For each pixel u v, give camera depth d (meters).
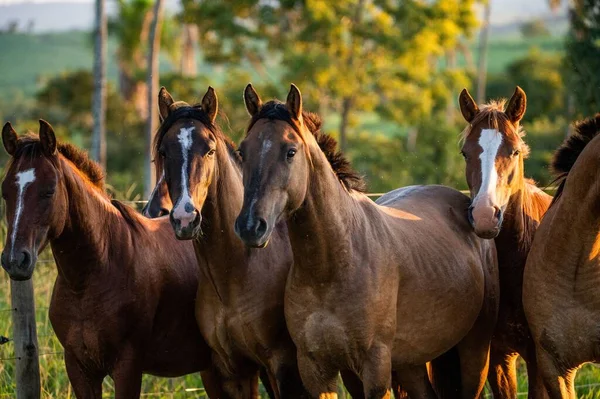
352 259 9.41
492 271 11.30
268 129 8.79
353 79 43.09
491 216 9.73
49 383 13.70
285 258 10.54
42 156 9.69
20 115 61.69
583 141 10.32
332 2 43.84
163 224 11.44
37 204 9.48
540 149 45.94
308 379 9.78
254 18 45.50
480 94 57.06
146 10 52.25
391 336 9.70
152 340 10.89
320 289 9.43
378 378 9.50
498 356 11.85
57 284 10.46
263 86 43.47
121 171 46.66
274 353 10.41
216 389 11.14
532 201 11.55
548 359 9.88
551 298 9.69
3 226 15.38
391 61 44.19
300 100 8.96
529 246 11.23
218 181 9.98
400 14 44.12
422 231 10.59
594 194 9.16
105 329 10.30
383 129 69.62
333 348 9.51
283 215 8.91
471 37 47.75
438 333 10.31
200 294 10.65
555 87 51.84
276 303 10.32
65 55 164.75
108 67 94.50
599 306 9.48
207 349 11.40
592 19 22.62
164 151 9.57
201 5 45.44
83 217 10.08
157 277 10.78
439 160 42.97
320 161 9.22
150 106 31.67
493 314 11.28
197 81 46.44
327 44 43.41
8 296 14.86
